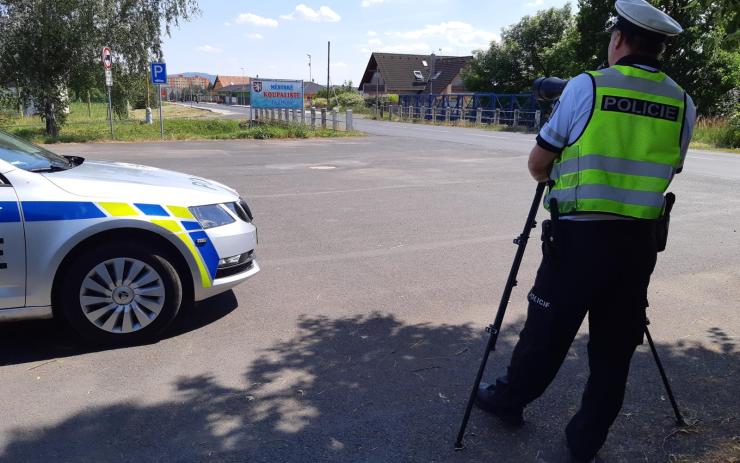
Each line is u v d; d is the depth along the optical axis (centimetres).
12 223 351
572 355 380
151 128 2484
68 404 316
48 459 269
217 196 422
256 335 408
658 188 234
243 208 448
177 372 353
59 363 364
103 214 368
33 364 363
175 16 2280
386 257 606
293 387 337
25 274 359
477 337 409
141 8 2217
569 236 241
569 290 242
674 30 233
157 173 443
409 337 407
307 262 585
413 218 790
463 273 555
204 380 344
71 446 279
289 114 2912
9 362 365
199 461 269
